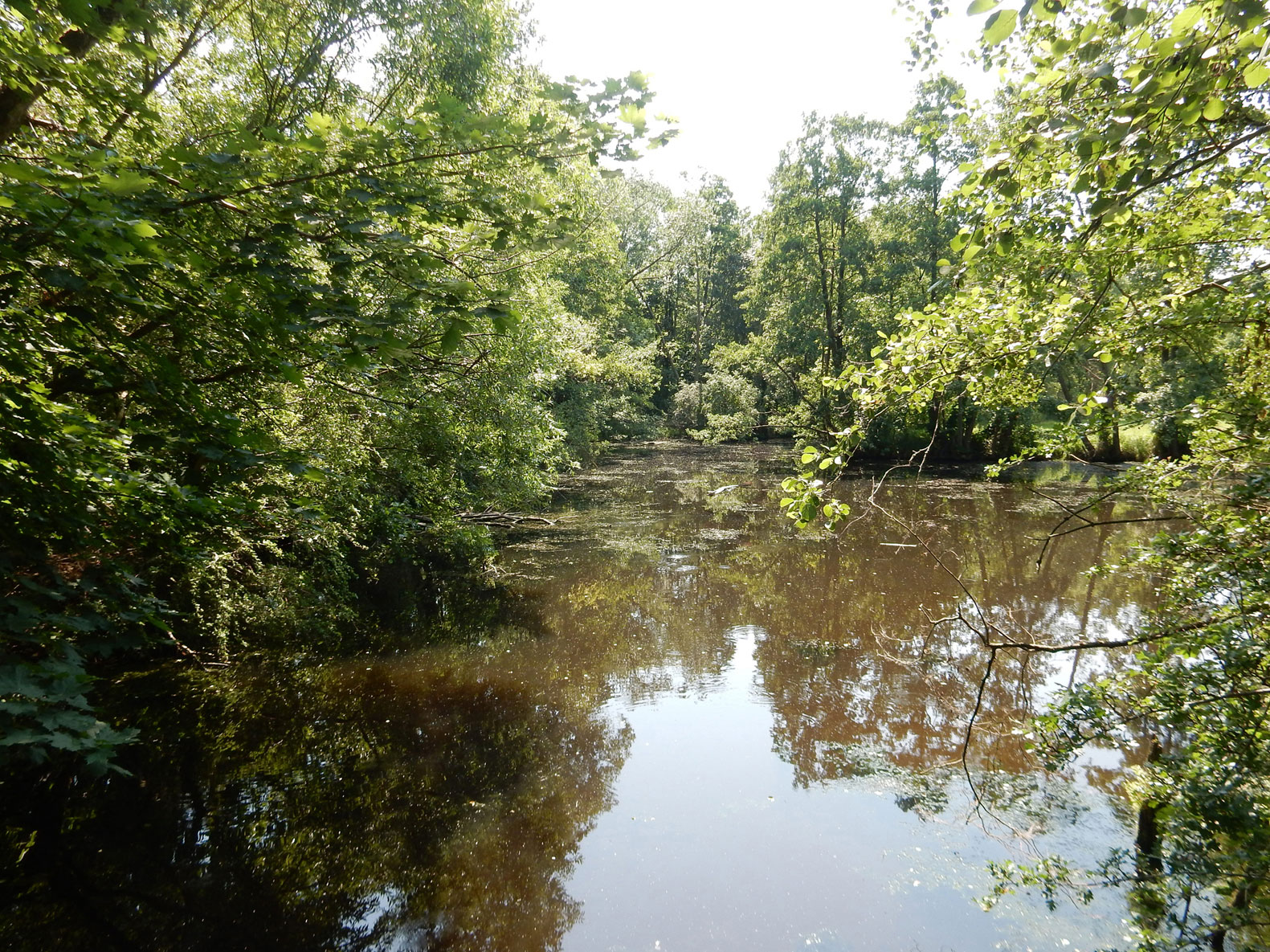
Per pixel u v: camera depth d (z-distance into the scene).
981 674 9.35
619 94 3.37
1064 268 4.33
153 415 4.18
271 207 3.42
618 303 29.16
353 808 6.41
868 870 5.67
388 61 11.53
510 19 12.69
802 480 4.32
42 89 3.22
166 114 7.18
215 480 4.01
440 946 4.88
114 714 7.75
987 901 5.21
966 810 6.42
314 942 4.85
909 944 4.89
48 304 3.81
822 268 29.45
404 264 3.53
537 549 16.34
